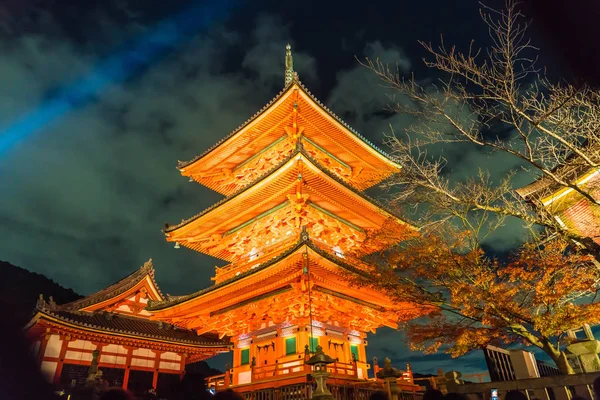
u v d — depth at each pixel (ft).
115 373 101.86
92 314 108.78
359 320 85.56
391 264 58.65
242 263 91.56
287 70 110.63
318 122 92.17
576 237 44.68
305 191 79.30
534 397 43.09
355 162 105.09
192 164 105.19
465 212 52.42
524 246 52.11
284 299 73.97
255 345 80.23
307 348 62.69
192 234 95.55
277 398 56.18
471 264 53.06
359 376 80.94
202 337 124.06
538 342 49.14
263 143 98.32
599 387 18.11
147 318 119.24
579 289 47.93
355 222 92.02
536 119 39.34
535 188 58.80
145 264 127.95
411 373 70.54
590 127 41.39
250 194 81.92
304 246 64.64
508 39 38.63
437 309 57.67
